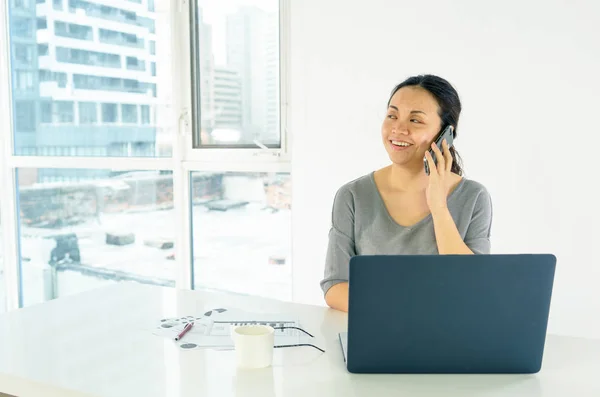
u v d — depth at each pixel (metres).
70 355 1.29
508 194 2.30
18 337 1.42
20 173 3.55
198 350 1.33
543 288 1.15
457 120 2.13
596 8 2.11
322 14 2.58
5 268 3.59
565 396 1.08
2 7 3.42
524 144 2.26
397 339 1.17
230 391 1.10
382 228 1.91
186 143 3.09
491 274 1.15
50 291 3.59
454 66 2.35
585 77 2.15
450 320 1.16
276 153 2.88
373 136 2.51
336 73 2.57
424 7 2.38
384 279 1.15
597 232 2.18
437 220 1.85
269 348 1.23
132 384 1.13
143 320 1.56
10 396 1.34
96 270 3.44
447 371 1.19
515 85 2.26
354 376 1.18
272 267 3.02
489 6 2.27
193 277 3.23
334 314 1.64
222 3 2.96
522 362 1.18
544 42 2.20
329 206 2.64
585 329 2.22
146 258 3.29
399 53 2.44
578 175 2.19
